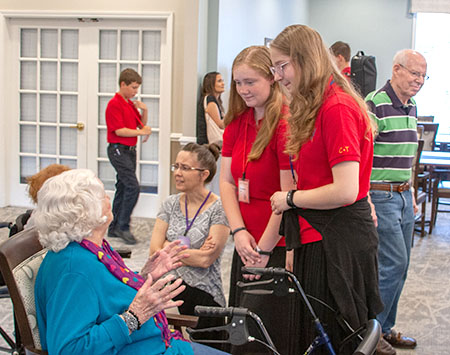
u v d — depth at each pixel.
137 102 5.38
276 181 2.15
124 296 1.58
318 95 1.75
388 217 2.79
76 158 6.38
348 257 1.79
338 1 9.23
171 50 5.92
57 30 6.23
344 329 1.81
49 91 6.33
